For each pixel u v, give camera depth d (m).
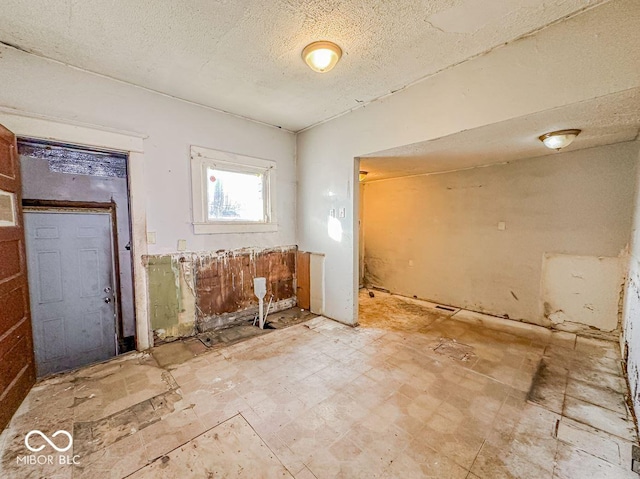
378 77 2.44
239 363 2.47
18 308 1.94
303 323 3.44
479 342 2.89
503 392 2.05
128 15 1.70
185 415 1.80
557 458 1.48
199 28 1.83
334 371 2.34
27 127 2.09
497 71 2.02
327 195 3.52
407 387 2.11
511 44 1.94
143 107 2.64
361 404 1.91
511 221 3.52
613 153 2.79
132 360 2.53
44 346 3.11
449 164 3.63
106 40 1.95
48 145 2.34
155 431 1.66
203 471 1.40
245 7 1.64
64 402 1.93
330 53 2.00
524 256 3.44
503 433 1.65
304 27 1.82
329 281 3.57
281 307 3.92
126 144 2.55
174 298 2.92
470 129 2.21
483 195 3.75
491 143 2.62
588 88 1.67
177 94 2.77
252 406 1.89
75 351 3.29
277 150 3.73
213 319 3.23
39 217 3.02
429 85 2.42
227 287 3.33
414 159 3.32
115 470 1.41
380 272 5.08
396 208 4.75
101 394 2.02
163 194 2.80
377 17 1.72
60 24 1.78
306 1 1.60
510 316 3.58
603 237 2.89
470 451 1.53
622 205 2.77
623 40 1.55
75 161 3.02
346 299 3.37
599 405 1.90
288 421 1.75
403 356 2.59
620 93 1.59
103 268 3.42
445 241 4.17
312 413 1.82
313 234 3.76
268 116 3.33
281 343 2.88
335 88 2.64
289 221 3.94
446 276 4.19
